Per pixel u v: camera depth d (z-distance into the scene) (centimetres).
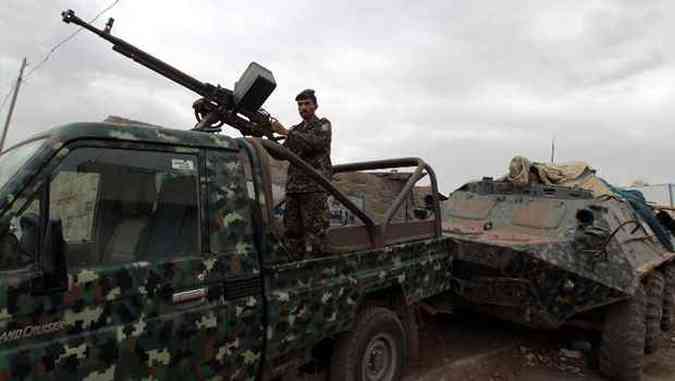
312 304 301
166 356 228
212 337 247
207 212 256
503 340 566
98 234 215
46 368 189
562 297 445
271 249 284
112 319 210
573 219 538
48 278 190
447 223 629
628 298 454
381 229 377
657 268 620
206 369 245
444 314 651
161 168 242
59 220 186
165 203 241
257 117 460
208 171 262
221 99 449
